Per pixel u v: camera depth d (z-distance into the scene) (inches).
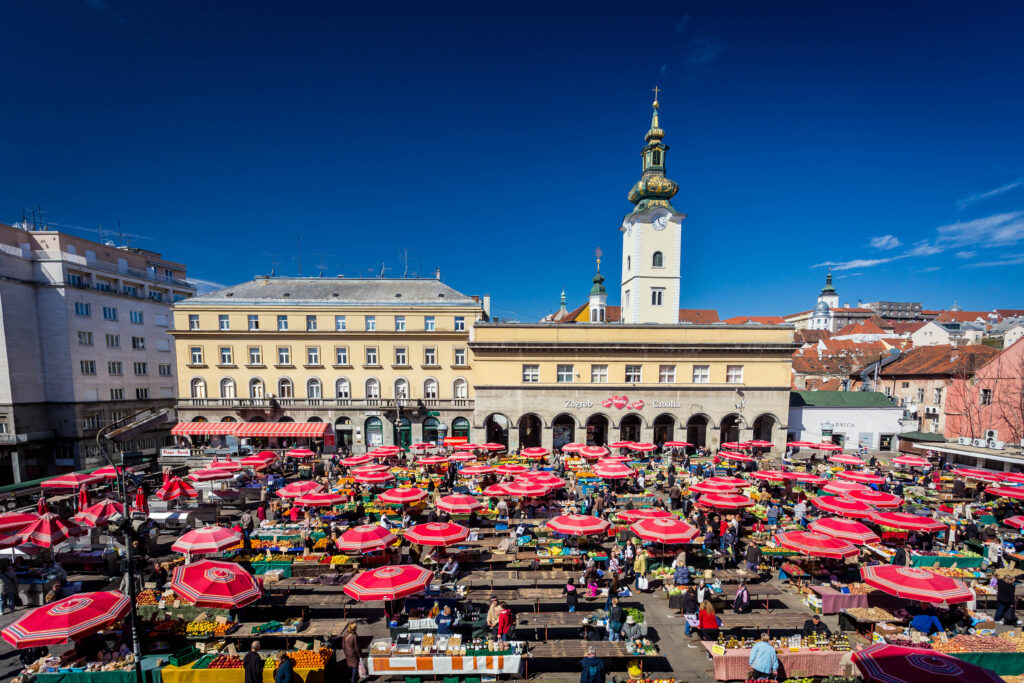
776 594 673.6
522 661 519.8
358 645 508.1
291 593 679.7
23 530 783.7
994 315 4889.3
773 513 962.1
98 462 1996.8
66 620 464.4
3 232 1870.1
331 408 1884.8
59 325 1903.3
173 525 965.8
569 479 1354.6
